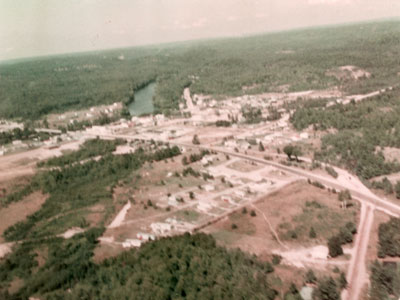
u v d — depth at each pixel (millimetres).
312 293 173500
